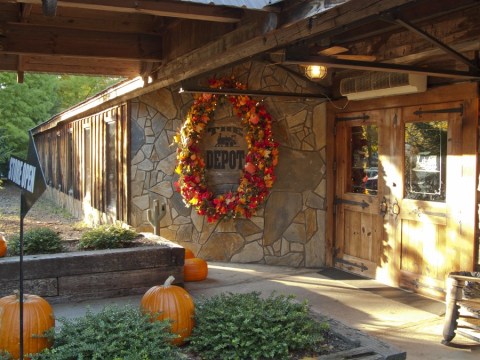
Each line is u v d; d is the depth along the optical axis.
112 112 9.75
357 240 6.65
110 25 6.20
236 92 6.34
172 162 8.02
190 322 3.69
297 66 7.01
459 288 4.27
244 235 7.52
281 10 3.47
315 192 7.13
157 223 7.84
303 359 3.30
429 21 4.65
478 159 4.94
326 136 7.01
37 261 5.13
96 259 5.38
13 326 3.35
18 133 19.89
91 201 12.16
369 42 5.44
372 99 6.22
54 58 7.44
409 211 5.77
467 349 4.25
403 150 5.84
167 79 6.69
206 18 3.93
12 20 5.68
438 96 5.30
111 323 3.42
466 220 5.05
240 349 3.35
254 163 7.22
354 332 3.76
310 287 6.09
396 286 6.00
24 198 2.93
